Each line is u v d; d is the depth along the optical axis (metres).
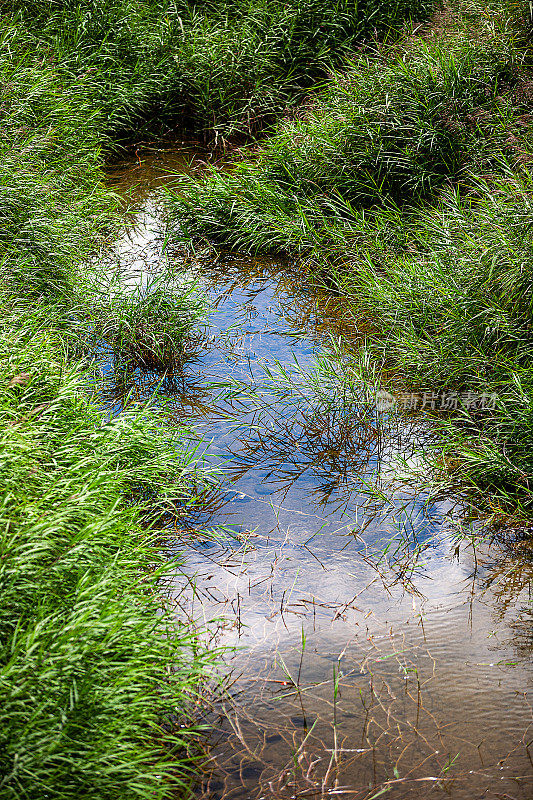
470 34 7.96
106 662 2.72
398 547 3.98
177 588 3.69
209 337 5.70
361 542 4.02
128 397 4.80
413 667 3.32
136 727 2.69
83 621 2.80
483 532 4.07
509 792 2.81
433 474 4.45
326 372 5.02
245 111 8.49
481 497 4.28
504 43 7.75
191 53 8.84
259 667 3.30
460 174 6.86
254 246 6.72
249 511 4.21
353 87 7.57
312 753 2.94
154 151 8.53
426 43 7.94
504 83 7.54
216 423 4.88
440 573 3.83
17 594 2.89
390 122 7.00
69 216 6.31
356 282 6.09
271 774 2.86
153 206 7.48
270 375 5.04
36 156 6.90
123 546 3.47
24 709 2.53
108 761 2.58
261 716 3.09
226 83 8.73
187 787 2.75
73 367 4.60
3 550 2.89
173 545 3.96
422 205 6.62
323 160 6.93
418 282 5.57
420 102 7.06
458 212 6.10
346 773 2.87
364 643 3.43
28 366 4.20
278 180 7.04
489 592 3.72
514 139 6.76
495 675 3.28
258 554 3.93
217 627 3.49
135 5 9.29
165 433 4.42
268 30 9.01
